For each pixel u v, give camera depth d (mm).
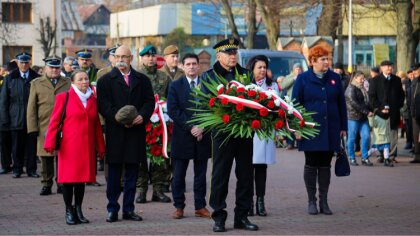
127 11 88812
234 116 9695
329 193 13758
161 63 16297
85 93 10867
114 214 10906
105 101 10922
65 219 11094
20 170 16688
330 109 11523
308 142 11391
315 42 36625
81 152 10688
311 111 11500
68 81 14445
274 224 10664
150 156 12461
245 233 9977
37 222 10938
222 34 75125
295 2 41188
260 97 9680
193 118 11055
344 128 11688
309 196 11609
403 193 13766
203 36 74625
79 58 15477
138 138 10984
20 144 16672
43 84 14227
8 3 67375
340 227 10438
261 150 11156
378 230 10227
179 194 11211
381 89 18641
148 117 11031
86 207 12289
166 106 12266
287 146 23078
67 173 10617
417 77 19297
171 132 12523
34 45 68562
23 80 16734
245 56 29797
